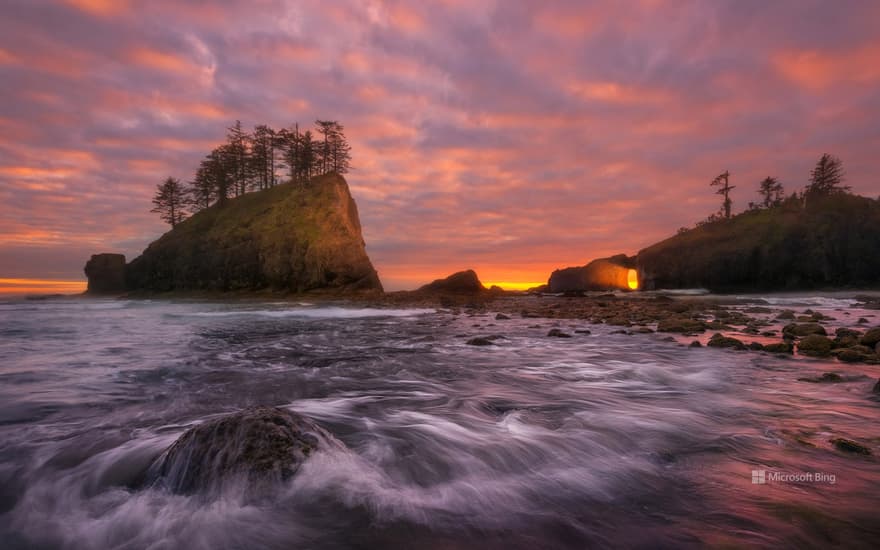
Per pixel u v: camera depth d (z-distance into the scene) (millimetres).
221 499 2840
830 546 2256
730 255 50688
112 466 3432
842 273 45906
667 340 11391
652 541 2350
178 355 9414
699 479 3156
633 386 6402
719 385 6293
